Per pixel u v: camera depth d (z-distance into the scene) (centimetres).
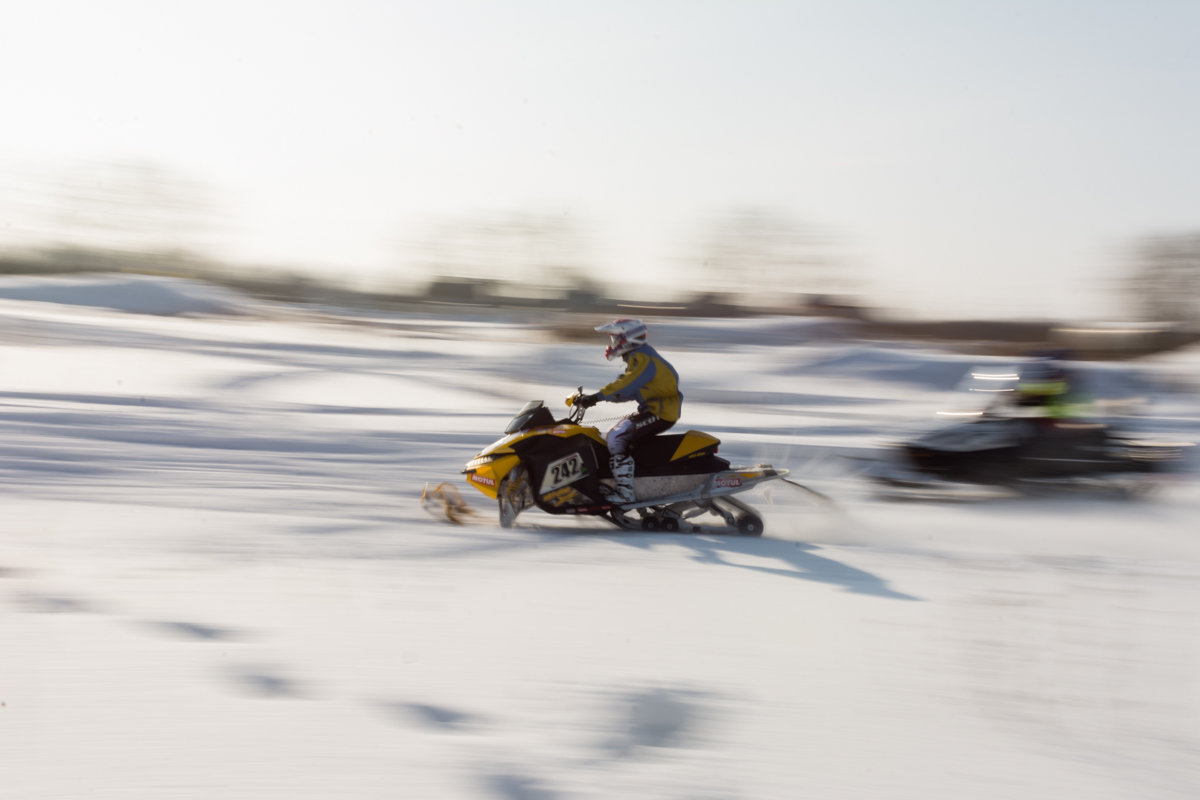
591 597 498
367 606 462
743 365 2884
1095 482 920
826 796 281
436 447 1264
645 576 554
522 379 2459
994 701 359
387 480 993
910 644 427
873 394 2469
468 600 482
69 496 792
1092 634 450
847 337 4075
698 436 755
